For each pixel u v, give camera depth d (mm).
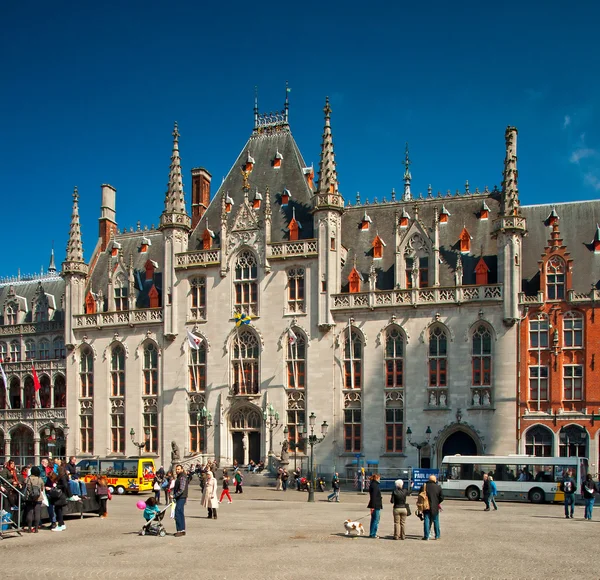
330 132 68312
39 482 30016
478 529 32250
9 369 80500
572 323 60375
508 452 59969
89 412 74250
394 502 28453
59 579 20453
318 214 67250
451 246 66438
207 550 25234
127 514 38594
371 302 64875
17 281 88750
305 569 21734
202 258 70938
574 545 27438
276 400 66688
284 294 67750
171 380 70688
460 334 62500
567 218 65375
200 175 77812
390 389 63812
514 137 63750
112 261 76750
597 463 58000
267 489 60125
